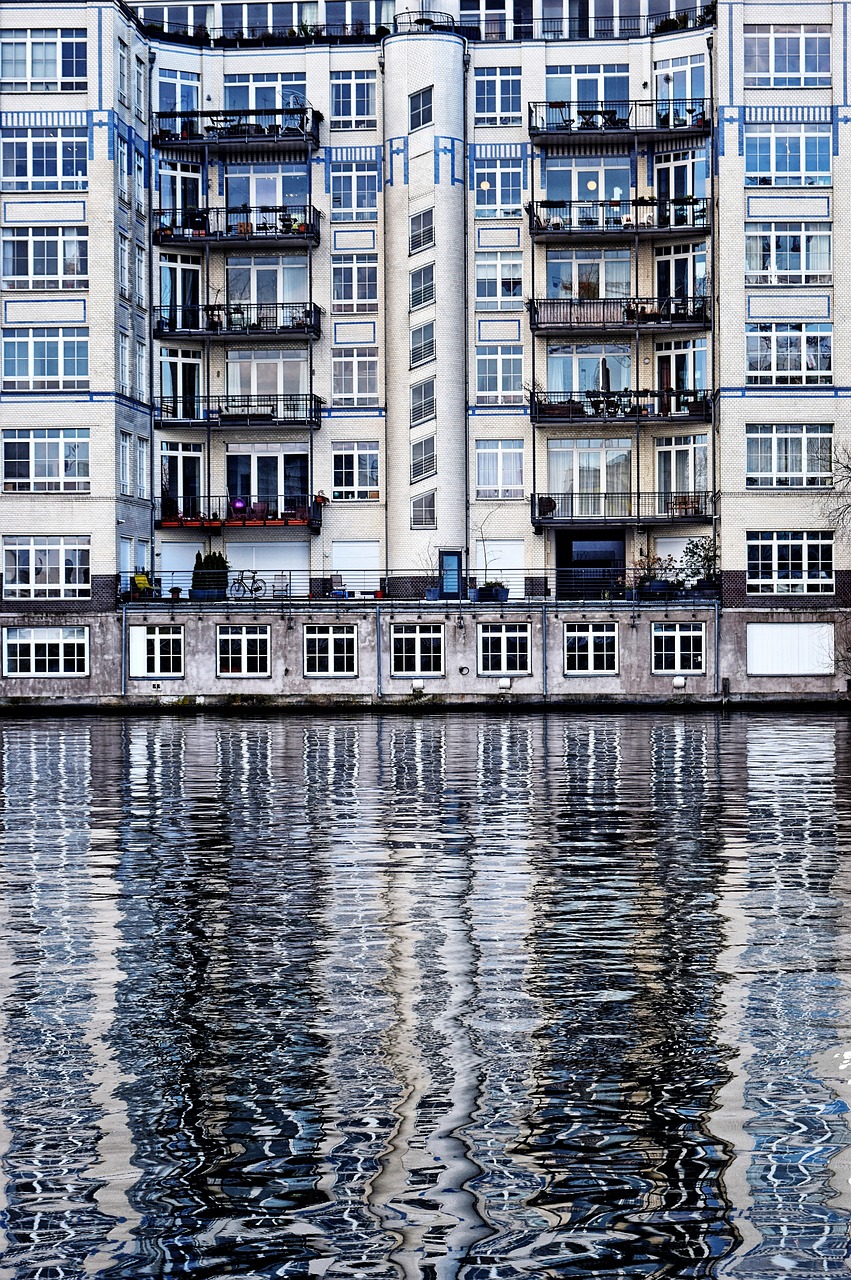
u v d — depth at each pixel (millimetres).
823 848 22922
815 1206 10102
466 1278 9273
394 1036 13367
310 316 68688
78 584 64375
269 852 22906
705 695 63656
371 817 26953
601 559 69750
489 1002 14367
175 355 70125
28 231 64688
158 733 49969
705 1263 9430
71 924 17703
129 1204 10203
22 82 64625
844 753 39531
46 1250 9641
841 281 64625
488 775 34281
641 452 69188
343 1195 10297
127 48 66562
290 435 70062
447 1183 10461
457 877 20625
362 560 69750
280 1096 11984
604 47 69250
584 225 68312
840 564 64125
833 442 64562
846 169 64750
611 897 19109
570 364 69688
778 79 64875
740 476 64562
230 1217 10016
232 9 71750
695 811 27344
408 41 68500
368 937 16969
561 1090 12047
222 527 69250
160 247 69562
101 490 64312
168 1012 14117
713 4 67500
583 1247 9617
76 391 64375
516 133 69375
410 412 68938
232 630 64125
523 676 63844
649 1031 13438
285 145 69375
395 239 69125
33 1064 12734
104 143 64438
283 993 14734
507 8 71125
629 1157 10828
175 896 19344
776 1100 11797
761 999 14359
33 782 33375
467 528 69438
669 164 68812
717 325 66250
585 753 40188
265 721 56469
